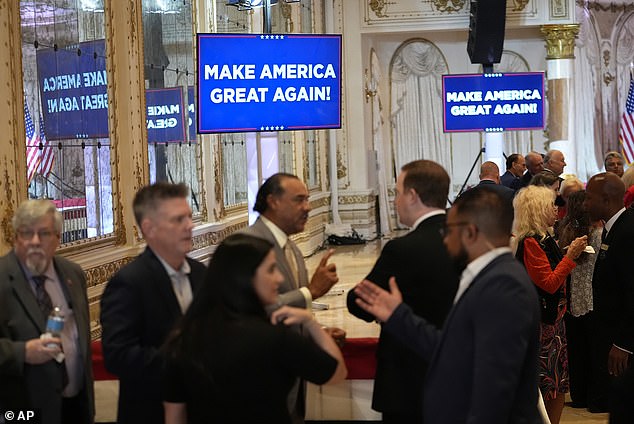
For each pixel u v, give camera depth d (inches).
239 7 343.3
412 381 155.5
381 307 135.3
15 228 145.5
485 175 399.5
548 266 211.5
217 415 115.5
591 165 674.8
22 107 221.1
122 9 283.7
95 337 254.7
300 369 117.0
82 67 261.1
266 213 166.1
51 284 151.1
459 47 668.1
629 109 684.1
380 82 667.4
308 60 280.1
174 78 340.8
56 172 243.9
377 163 637.9
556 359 216.8
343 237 593.0
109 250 271.1
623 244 212.7
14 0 219.3
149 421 137.4
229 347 114.6
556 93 636.1
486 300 119.7
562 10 621.9
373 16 610.5
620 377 155.0
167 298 139.8
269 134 339.0
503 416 116.4
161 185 141.1
